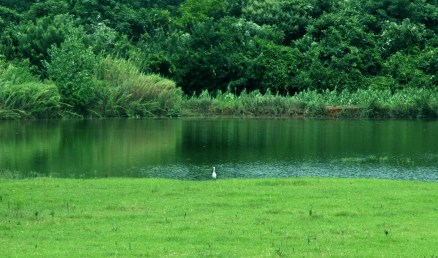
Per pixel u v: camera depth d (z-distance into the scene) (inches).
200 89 4968.0
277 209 1249.4
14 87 3976.4
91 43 4781.0
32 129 3331.7
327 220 1159.6
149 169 2065.7
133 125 3617.1
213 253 934.4
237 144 2743.6
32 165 2113.7
